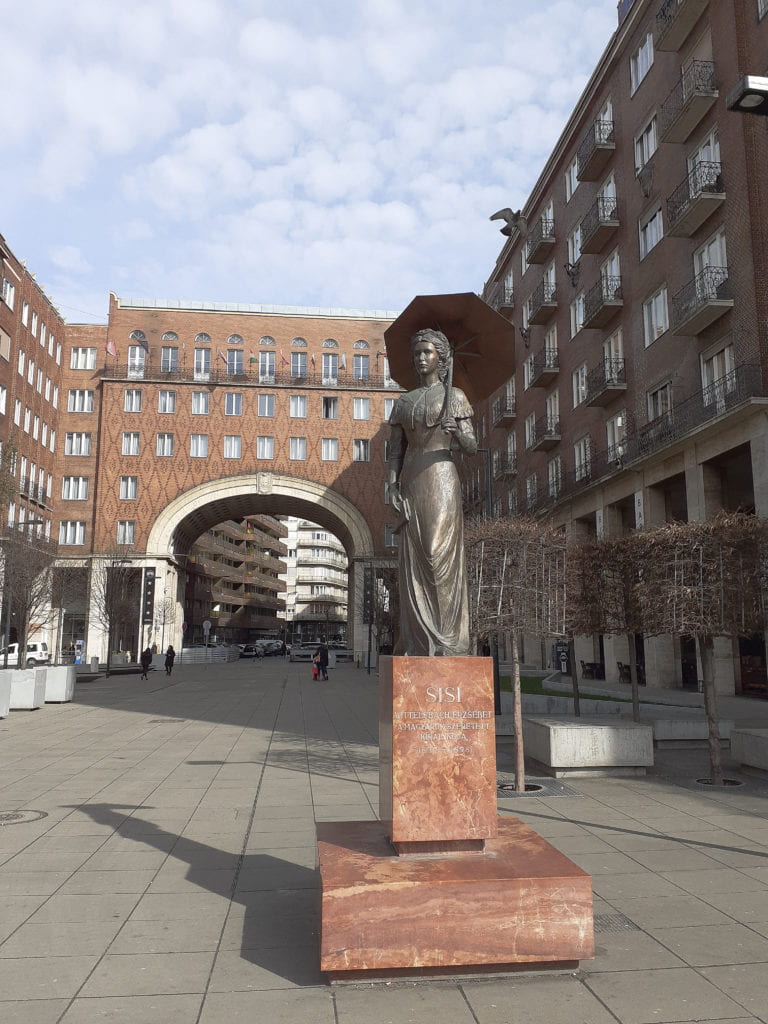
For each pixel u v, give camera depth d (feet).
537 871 13.75
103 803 26.99
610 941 14.66
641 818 24.79
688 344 76.79
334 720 55.57
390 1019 11.69
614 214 96.02
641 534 34.19
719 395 70.59
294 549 399.03
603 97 102.06
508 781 31.94
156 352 175.94
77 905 16.69
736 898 17.01
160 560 167.12
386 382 180.55
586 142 102.27
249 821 24.31
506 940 13.15
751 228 65.98
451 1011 11.95
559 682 84.33
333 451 177.37
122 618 153.38
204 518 187.73
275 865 19.62
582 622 39.96
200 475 172.14
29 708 63.57
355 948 12.84
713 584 30.96
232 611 310.04
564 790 29.58
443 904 13.12
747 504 69.92
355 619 170.40
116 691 88.33
